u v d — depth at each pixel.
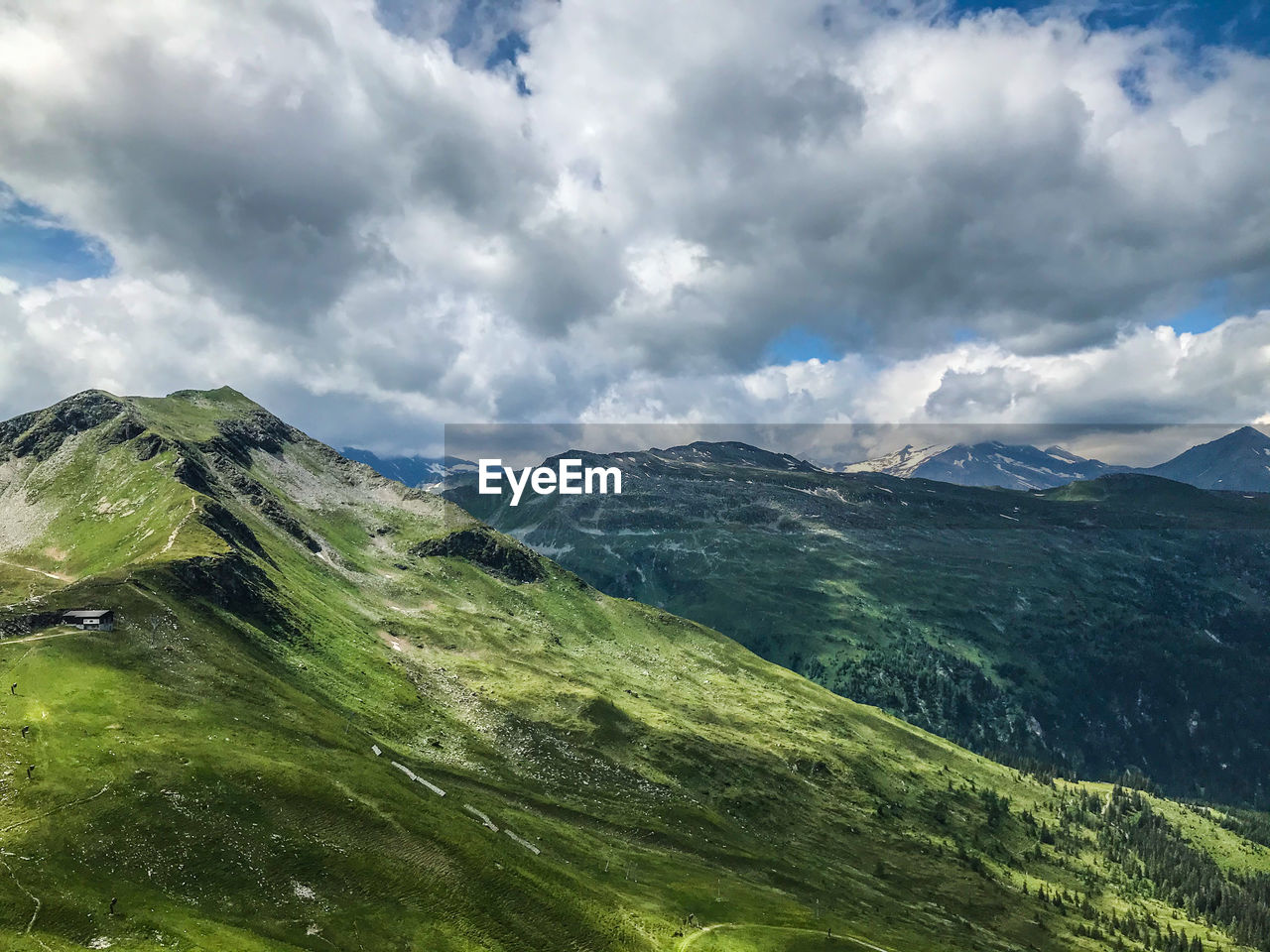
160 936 94.81
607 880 163.00
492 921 124.81
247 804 123.44
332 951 104.38
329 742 161.00
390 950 109.38
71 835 105.31
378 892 119.38
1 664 141.50
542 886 140.75
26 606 165.12
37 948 87.94
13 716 126.31
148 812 113.44
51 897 95.06
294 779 133.25
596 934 135.00
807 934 164.25
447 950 113.75
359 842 127.00
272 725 154.88
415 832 134.88
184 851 109.81
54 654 148.25
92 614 164.12
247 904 106.44
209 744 135.00
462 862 133.38
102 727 130.00
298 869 116.06
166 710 142.38
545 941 127.38
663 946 141.00
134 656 158.88
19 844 101.31
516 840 159.00
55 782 113.56
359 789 139.75
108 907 96.44
